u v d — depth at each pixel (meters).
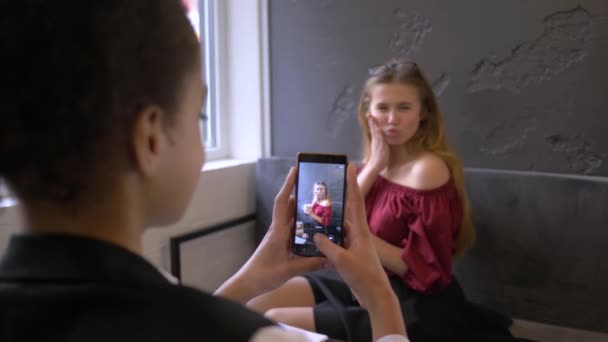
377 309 0.63
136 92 0.33
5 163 0.31
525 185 1.50
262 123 1.94
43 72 0.30
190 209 1.66
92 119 0.31
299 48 1.84
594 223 1.42
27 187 0.32
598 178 1.43
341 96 1.79
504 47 1.53
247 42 1.90
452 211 1.36
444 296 1.33
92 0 0.31
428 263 1.29
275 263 0.73
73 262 0.31
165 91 0.35
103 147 0.32
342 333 1.26
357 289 0.65
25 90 0.30
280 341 0.32
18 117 0.30
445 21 1.60
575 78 1.46
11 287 0.30
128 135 0.33
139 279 0.32
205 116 0.42
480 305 1.56
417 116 1.40
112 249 0.33
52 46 0.30
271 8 1.87
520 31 1.51
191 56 0.37
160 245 1.58
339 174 0.80
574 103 1.47
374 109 1.42
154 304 0.31
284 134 1.92
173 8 0.35
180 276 1.62
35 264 0.31
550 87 1.49
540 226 1.49
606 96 1.42
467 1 1.56
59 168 0.31
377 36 1.71
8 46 0.30
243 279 0.70
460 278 1.62
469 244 1.47
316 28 1.80
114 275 0.32
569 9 1.44
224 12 1.92
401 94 1.38
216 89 1.92
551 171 1.52
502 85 1.55
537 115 1.52
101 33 0.30
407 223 1.35
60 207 0.33
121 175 0.34
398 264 1.31
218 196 1.77
